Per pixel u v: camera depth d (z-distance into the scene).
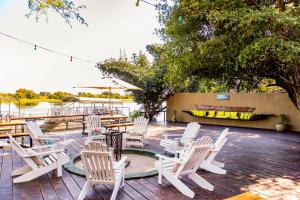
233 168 5.53
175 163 4.18
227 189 4.28
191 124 7.21
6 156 6.32
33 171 4.55
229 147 7.80
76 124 12.30
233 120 13.21
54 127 11.08
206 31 7.22
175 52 7.68
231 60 6.81
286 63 6.89
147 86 14.91
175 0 7.81
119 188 4.23
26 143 8.01
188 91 16.30
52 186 4.30
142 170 5.46
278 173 5.20
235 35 6.15
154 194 4.01
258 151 7.25
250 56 5.82
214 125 13.63
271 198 3.92
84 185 4.14
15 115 11.13
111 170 3.74
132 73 15.74
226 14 5.79
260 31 6.08
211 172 5.20
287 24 5.52
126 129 10.55
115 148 5.89
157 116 16.03
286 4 6.87
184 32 7.28
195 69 7.71
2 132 8.80
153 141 8.73
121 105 16.34
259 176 4.99
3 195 3.91
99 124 8.28
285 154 6.91
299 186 4.46
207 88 16.72
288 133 10.82
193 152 4.05
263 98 12.42
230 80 9.39
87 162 3.79
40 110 13.02
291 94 8.17
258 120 12.41
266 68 7.75
